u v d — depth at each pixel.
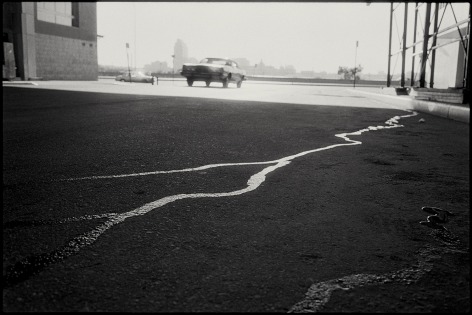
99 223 1.45
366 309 0.94
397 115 6.84
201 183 2.06
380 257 1.24
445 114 6.65
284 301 0.96
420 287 1.05
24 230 1.36
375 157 2.99
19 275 1.05
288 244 1.32
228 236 1.37
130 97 8.80
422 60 10.59
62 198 1.74
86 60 23.78
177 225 1.46
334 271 1.13
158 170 2.33
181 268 1.12
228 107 7.00
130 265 1.12
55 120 4.56
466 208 1.77
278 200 1.81
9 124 4.19
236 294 0.98
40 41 20.11
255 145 3.32
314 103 9.29
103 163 2.48
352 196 1.92
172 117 5.18
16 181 2.01
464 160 2.96
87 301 0.93
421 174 2.45
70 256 1.17
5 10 18.08
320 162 2.73
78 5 22.67
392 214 1.67
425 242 1.37
